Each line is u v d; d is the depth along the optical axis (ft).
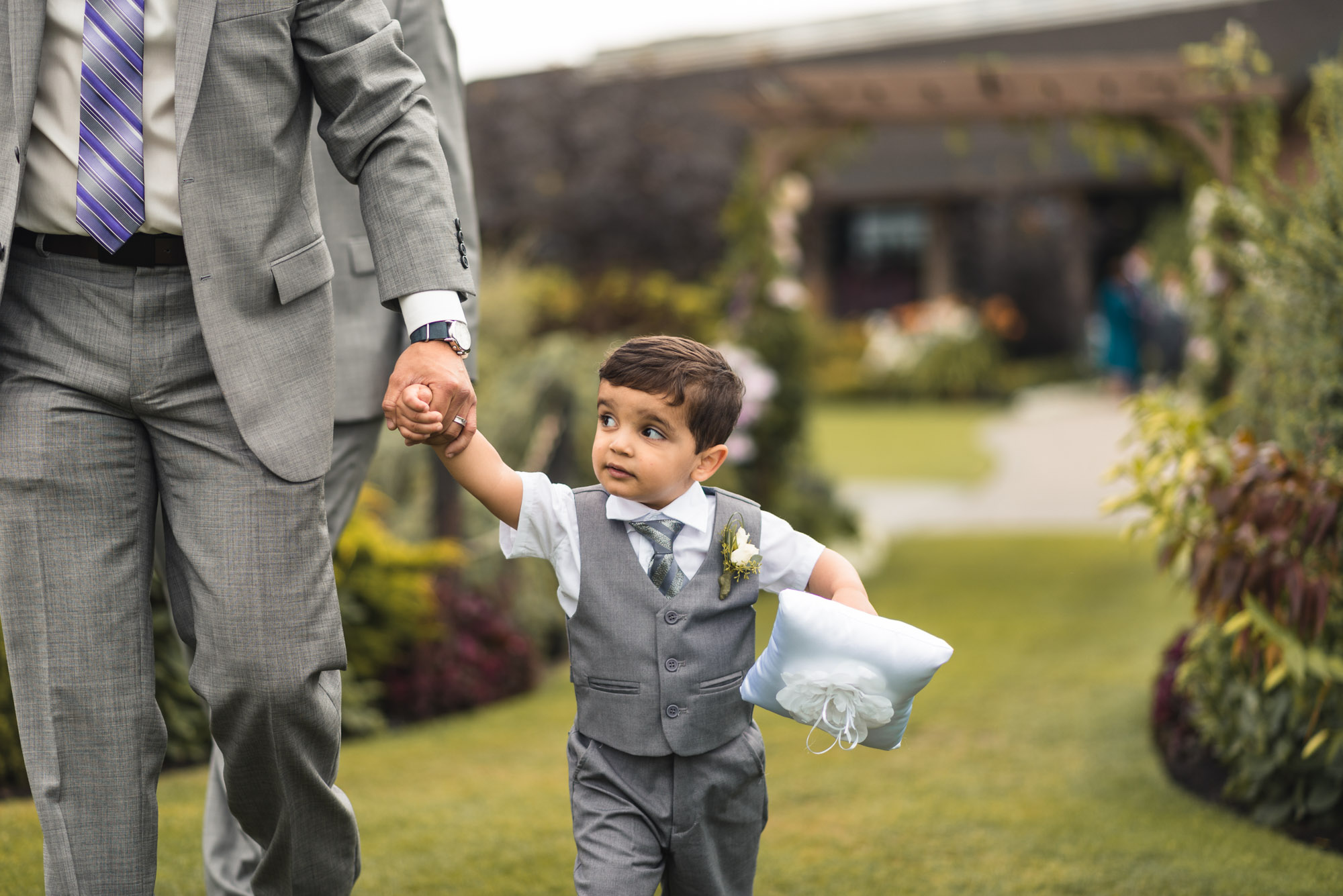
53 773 6.45
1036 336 73.41
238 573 6.47
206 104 6.31
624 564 6.74
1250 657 11.46
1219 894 9.44
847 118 26.20
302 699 6.54
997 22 65.16
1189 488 11.34
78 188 6.28
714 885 7.00
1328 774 10.67
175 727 12.57
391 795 11.90
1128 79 23.73
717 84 55.47
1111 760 12.97
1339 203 11.44
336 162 7.00
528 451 19.06
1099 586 22.79
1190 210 23.89
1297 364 11.83
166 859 9.80
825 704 6.36
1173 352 56.65
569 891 9.48
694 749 6.66
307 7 6.67
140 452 6.74
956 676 16.52
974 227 75.87
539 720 15.10
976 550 26.76
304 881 7.04
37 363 6.51
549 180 42.93
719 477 23.71
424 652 15.40
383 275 6.74
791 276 26.23
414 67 7.07
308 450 6.68
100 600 6.52
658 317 27.20
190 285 6.50
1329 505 10.18
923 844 10.58
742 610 6.88
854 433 49.85
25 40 6.19
